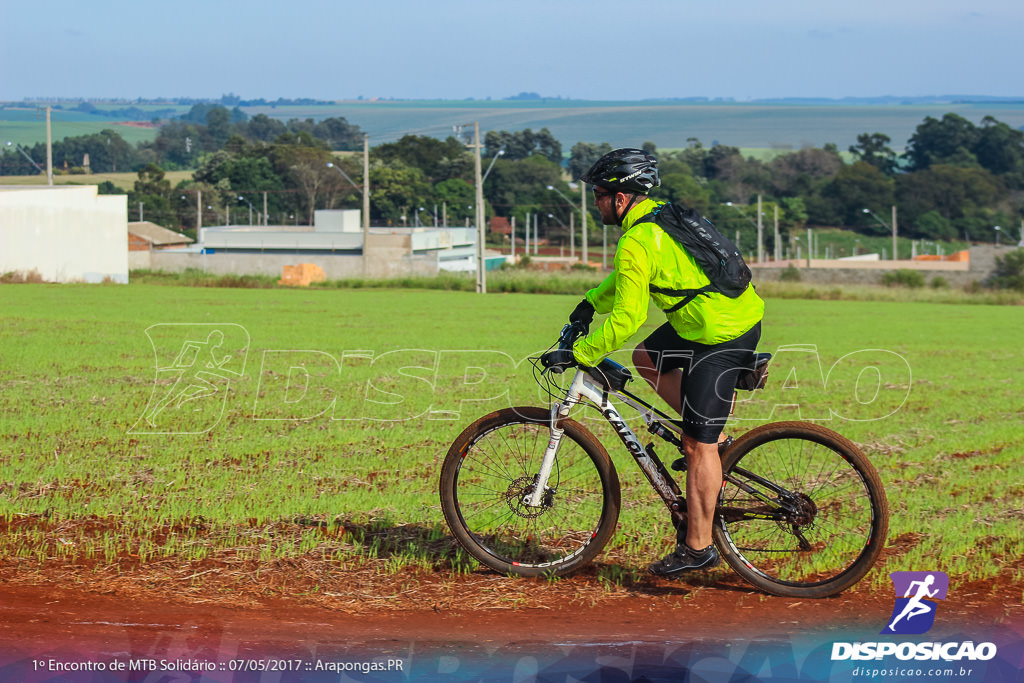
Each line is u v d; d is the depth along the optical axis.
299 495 6.20
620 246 4.50
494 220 120.31
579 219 113.31
